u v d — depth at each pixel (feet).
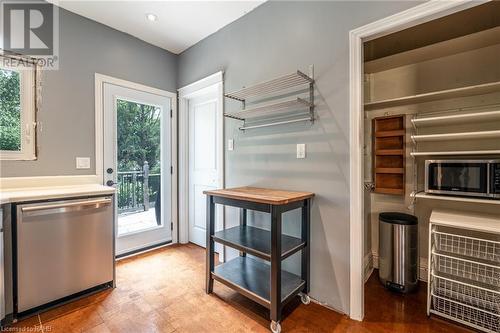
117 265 8.13
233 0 6.98
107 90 8.36
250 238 6.27
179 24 8.23
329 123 5.82
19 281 5.23
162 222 9.98
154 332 4.96
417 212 7.33
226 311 5.67
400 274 6.50
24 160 6.77
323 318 5.43
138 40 9.13
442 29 6.17
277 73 6.81
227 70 8.25
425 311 5.67
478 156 6.35
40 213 5.47
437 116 6.30
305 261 6.00
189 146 10.42
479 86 5.54
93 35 8.00
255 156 7.46
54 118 7.25
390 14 4.91
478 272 6.04
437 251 6.20
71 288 5.97
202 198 9.91
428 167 6.05
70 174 7.55
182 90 10.14
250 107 7.57
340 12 5.61
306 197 5.73
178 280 7.14
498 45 6.21
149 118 9.57
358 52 5.36
